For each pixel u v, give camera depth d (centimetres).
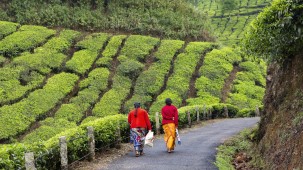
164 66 4069
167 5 5406
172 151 1365
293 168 742
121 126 1594
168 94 3644
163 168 1072
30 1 4981
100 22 4772
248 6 12644
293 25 923
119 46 4312
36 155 902
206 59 4412
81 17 4759
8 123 2758
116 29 4744
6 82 3328
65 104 3203
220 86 4031
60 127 2795
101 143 1330
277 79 1199
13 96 3153
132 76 3875
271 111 1179
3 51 3866
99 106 3253
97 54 4112
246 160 1186
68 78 3603
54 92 3338
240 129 2116
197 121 2753
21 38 4100
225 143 1524
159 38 4700
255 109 3553
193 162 1148
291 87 1036
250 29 1129
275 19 977
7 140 2612
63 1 5169
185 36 4884
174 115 1361
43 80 3534
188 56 4353
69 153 1079
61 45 4144
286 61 1129
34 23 4638
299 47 1004
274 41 998
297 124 841
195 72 4206
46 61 3788
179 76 3978
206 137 1816
